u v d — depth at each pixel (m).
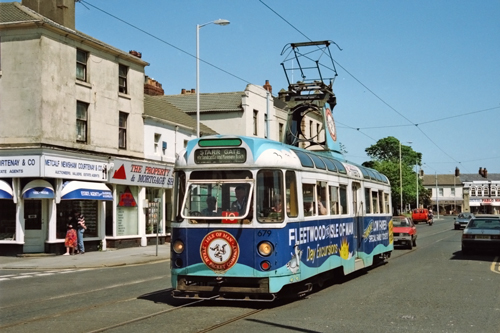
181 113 38.06
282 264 10.50
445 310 10.27
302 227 11.37
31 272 18.95
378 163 80.19
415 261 20.77
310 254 11.70
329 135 16.69
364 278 15.48
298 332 8.37
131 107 29.81
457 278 15.23
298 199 11.29
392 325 8.90
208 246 10.55
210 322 9.11
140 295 12.40
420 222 75.50
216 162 10.77
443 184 133.50
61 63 25.00
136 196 30.44
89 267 20.67
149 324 8.98
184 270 10.66
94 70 27.11
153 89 42.91
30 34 24.09
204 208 10.72
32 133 23.83
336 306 10.72
